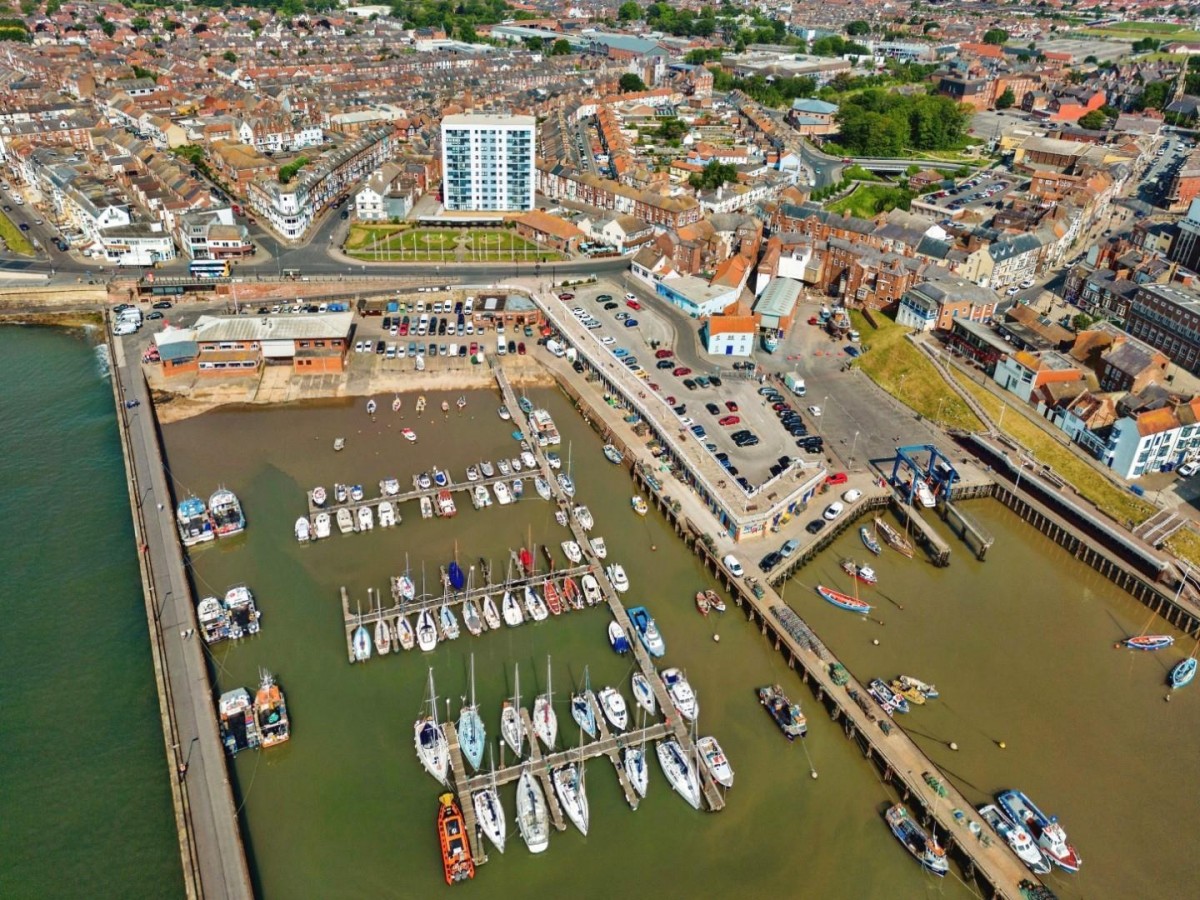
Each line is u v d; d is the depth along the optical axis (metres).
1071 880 106.56
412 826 109.94
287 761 117.06
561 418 197.88
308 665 131.12
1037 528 169.88
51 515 160.38
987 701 130.62
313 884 103.19
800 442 183.38
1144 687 135.00
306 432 187.62
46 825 109.75
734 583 146.50
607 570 151.50
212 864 101.62
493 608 141.00
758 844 110.19
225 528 155.12
